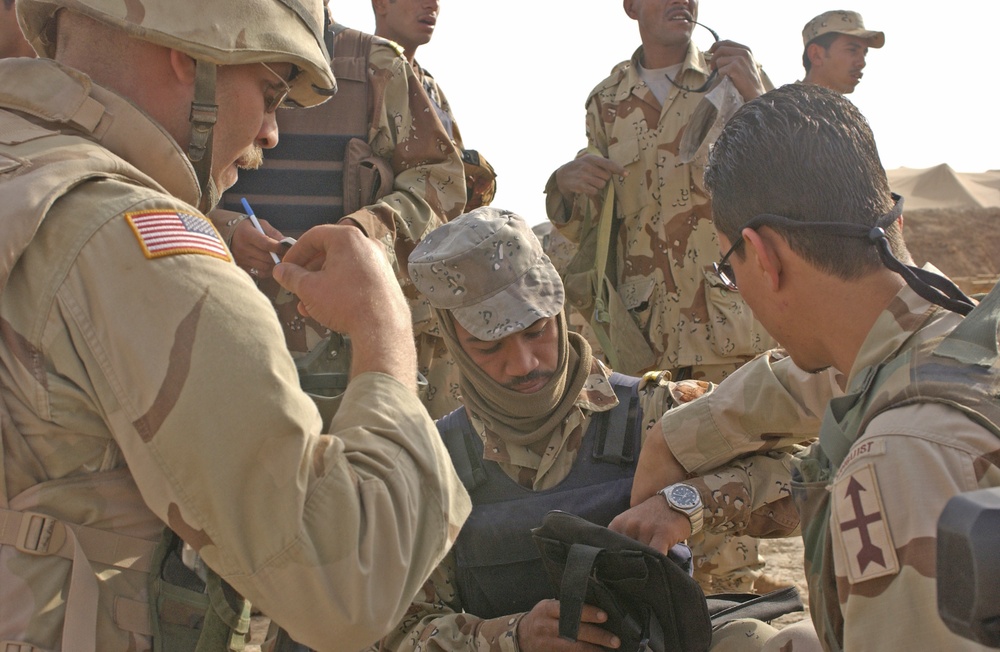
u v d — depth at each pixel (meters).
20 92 1.48
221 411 1.31
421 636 2.40
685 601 2.09
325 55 1.71
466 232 2.58
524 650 2.26
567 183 4.95
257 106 1.66
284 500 1.32
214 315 1.34
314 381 2.78
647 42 5.04
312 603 1.34
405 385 1.54
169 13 1.50
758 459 2.36
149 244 1.36
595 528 2.09
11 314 1.37
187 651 1.54
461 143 4.52
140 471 1.34
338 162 3.59
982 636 0.86
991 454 1.27
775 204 1.56
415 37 4.65
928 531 1.26
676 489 2.26
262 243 3.10
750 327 4.76
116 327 1.33
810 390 2.14
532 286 2.56
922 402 1.35
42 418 1.38
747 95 4.66
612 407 2.61
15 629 1.38
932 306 1.48
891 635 1.28
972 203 25.31
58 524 1.42
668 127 4.85
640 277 4.95
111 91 1.52
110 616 1.47
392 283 1.62
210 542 1.33
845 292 1.54
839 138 1.55
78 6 1.50
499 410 2.57
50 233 1.37
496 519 2.50
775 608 2.41
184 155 1.56
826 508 1.58
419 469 1.48
